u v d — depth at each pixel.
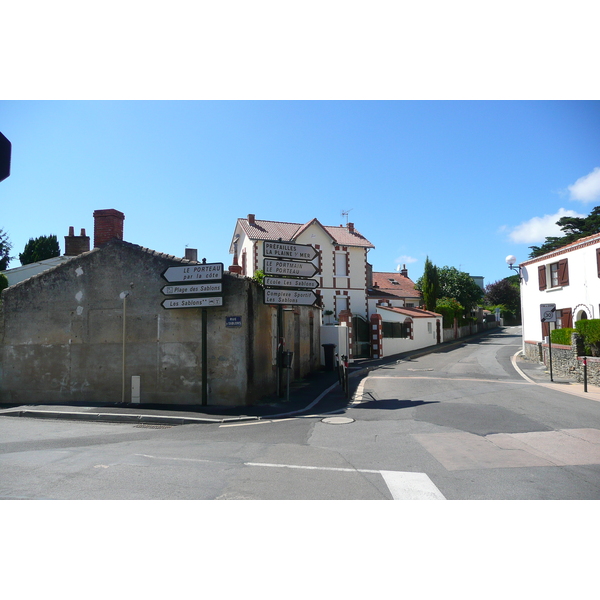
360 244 36.56
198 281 12.40
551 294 23.95
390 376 19.16
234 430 9.67
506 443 8.09
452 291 48.16
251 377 12.39
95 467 6.68
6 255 42.44
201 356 12.42
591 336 16.77
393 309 34.62
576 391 14.60
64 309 13.50
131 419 10.97
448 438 8.52
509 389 14.98
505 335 47.03
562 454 7.36
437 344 37.81
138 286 13.02
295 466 6.76
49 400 13.35
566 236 53.12
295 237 34.34
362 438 8.62
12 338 13.74
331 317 34.78
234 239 38.06
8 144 2.79
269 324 14.34
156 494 5.61
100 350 13.16
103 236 13.75
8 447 8.03
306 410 11.88
